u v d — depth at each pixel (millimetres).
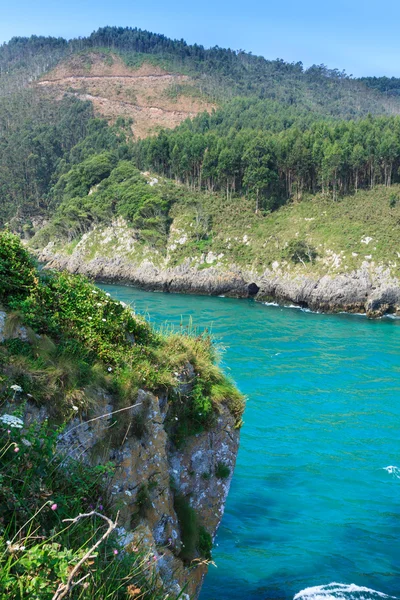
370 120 134125
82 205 119312
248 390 36625
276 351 48656
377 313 77375
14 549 4910
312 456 26094
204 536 10500
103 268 106438
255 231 102062
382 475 24250
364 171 110188
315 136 117125
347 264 83562
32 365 7801
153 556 7223
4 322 8195
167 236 105438
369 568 17094
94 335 9938
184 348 12633
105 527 6918
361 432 29641
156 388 10227
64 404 7727
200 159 119875
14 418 6125
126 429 8680
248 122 172750
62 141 191500
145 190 113000
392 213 94500
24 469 6332
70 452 7500
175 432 11117
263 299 88375
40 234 125875
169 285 97438
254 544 18109
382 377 41188
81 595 5125
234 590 15594
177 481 10750
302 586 15961
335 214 99625
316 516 20344
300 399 35156
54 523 6215
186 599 7578
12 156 171875
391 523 20031
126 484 8305
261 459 25516
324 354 48344
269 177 109188
